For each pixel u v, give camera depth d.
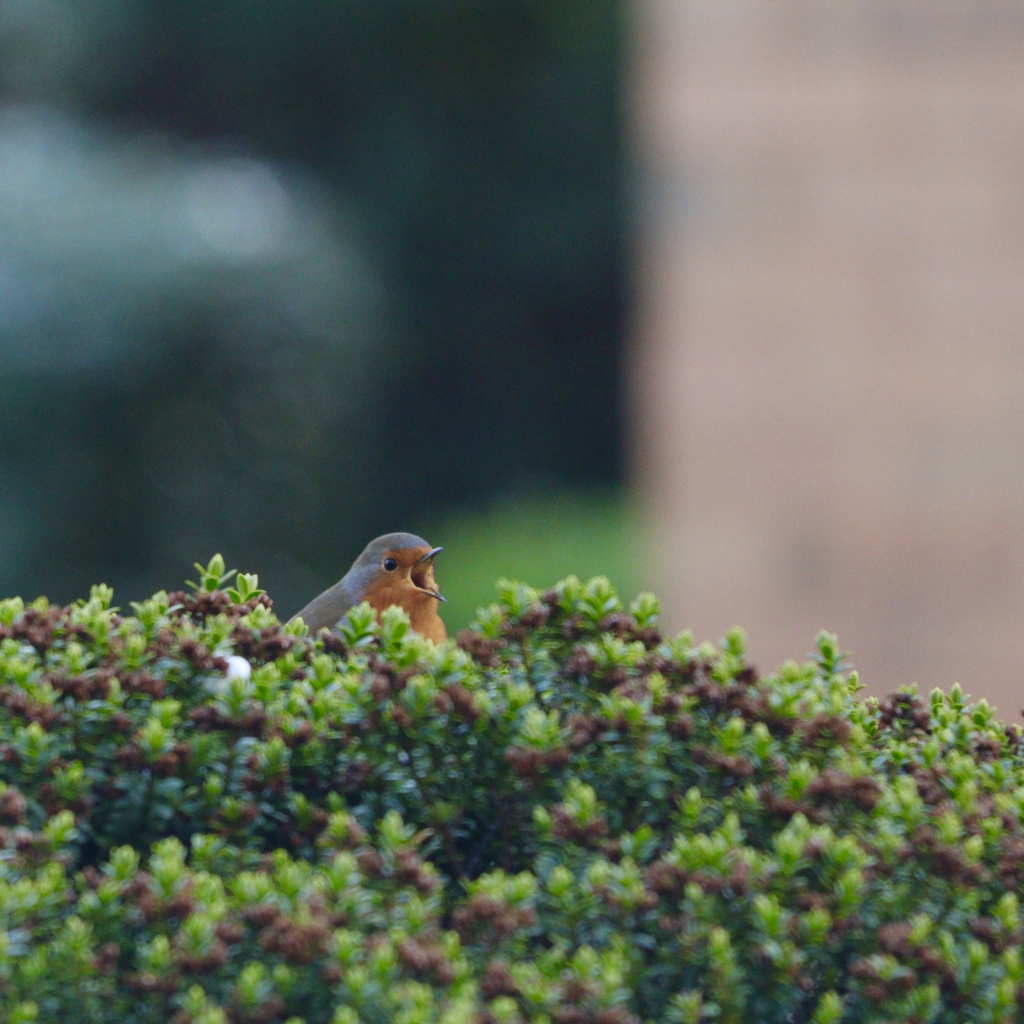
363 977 3.14
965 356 12.29
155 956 3.21
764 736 3.93
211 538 22.12
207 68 28.41
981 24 12.30
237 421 21.48
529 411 29.67
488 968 3.29
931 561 12.20
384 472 28.28
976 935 3.60
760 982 3.38
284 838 3.96
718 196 12.66
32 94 25.17
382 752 3.93
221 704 3.96
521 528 17.12
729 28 12.60
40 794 3.65
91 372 19.83
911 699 4.69
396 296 27.59
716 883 3.43
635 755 3.81
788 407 12.52
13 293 19.50
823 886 3.55
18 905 3.26
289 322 21.06
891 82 12.41
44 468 20.28
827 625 12.31
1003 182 12.24
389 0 26.98
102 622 4.26
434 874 3.56
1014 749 4.66
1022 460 12.12
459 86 28.23
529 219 28.41
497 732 3.89
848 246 12.47
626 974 3.34
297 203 23.66
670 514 12.61
